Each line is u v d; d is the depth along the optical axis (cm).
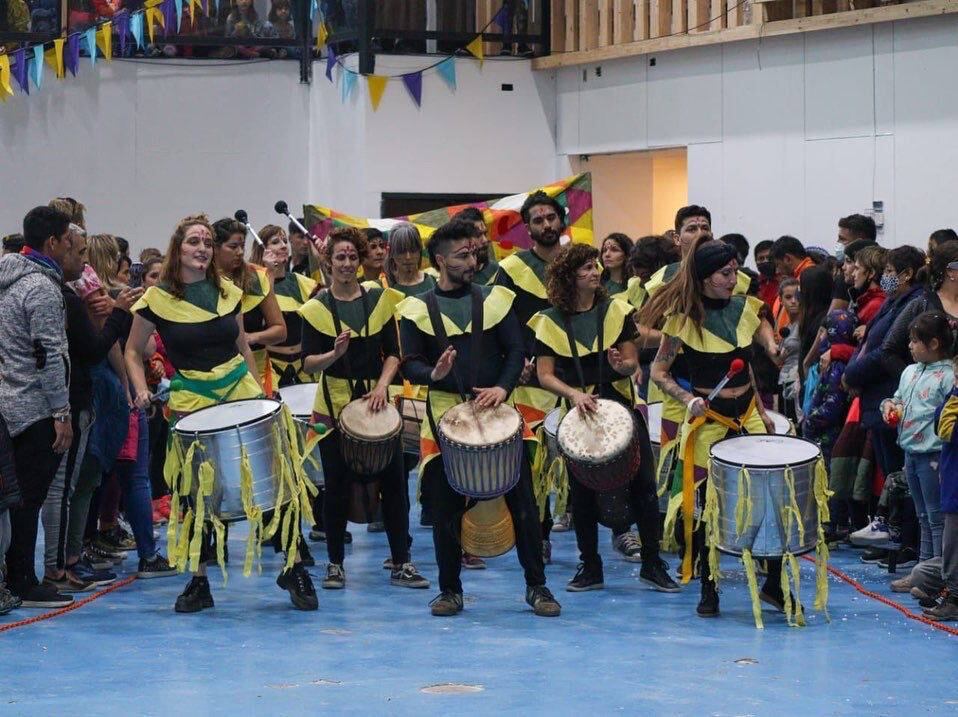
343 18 1641
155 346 911
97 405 793
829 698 569
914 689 583
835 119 1375
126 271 964
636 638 675
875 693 577
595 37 1619
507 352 722
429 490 729
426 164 1650
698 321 727
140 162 1753
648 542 781
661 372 738
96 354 766
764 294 1195
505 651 649
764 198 1447
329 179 1719
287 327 975
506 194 1678
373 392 770
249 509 695
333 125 1705
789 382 1012
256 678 602
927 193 1299
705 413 725
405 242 891
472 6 1647
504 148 1675
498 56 1667
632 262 959
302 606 741
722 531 693
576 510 780
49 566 791
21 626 708
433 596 779
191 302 733
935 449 763
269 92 1767
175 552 711
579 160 1677
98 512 888
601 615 727
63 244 750
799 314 988
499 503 741
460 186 1662
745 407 732
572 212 1303
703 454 730
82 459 791
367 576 840
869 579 821
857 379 847
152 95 1748
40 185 1733
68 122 1734
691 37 1486
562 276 757
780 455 691
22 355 734
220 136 1761
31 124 1727
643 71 1566
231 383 737
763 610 738
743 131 1462
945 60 1277
